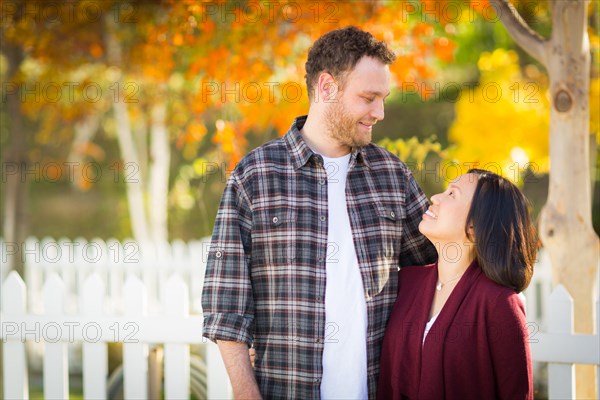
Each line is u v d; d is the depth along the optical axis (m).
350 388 2.29
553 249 3.20
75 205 12.07
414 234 2.53
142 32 4.69
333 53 2.31
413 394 2.28
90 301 3.23
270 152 2.37
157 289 5.67
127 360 3.17
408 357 2.30
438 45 4.24
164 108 6.58
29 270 6.02
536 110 5.41
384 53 2.32
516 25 3.29
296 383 2.27
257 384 2.24
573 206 3.16
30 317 3.26
